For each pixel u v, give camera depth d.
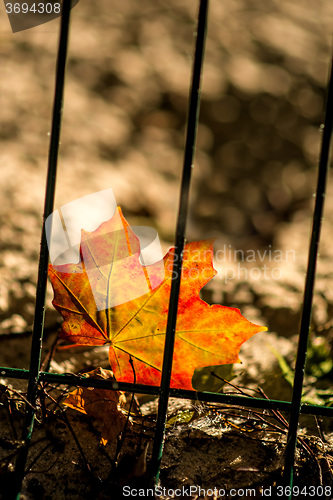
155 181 1.93
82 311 1.04
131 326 1.04
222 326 1.03
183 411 1.07
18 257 1.21
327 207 1.83
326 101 1.02
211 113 2.28
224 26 2.76
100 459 1.04
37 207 1.36
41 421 1.05
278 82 2.48
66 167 1.77
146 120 2.23
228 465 1.05
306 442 1.05
